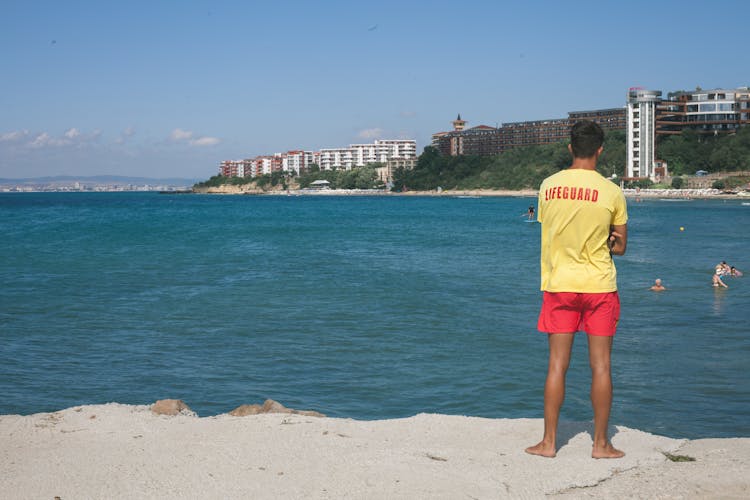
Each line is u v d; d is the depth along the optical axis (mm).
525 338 15508
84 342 15133
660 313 19062
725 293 22844
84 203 186625
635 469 4543
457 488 4184
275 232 59281
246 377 12250
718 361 13320
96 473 4551
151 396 11055
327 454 4809
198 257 35750
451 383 11867
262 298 21516
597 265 4602
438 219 86625
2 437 5406
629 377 12172
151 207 147250
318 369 12805
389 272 28828
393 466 4551
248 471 4512
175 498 4113
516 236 53812
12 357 13656
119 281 25766
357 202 190125
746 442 5020
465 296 21891
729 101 178500
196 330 16484
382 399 11000
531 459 4715
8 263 32344
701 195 158125
